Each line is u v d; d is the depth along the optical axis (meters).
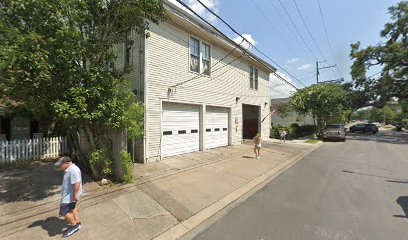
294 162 10.74
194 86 10.74
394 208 5.06
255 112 18.94
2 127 11.24
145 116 8.37
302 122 31.77
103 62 6.05
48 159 8.73
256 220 4.46
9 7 4.40
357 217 4.58
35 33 4.29
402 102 35.38
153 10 5.89
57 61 4.67
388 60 26.00
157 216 4.51
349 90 31.67
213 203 5.30
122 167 6.15
